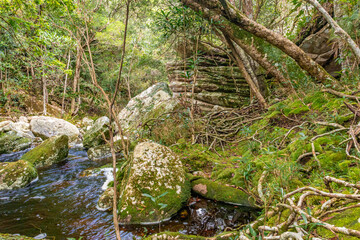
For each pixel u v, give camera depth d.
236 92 7.55
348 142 2.36
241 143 4.58
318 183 2.12
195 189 3.03
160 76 16.45
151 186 2.67
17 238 1.82
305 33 6.55
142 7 11.51
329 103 3.69
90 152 5.74
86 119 11.83
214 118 6.34
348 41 3.22
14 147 6.55
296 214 1.14
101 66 14.56
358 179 1.90
